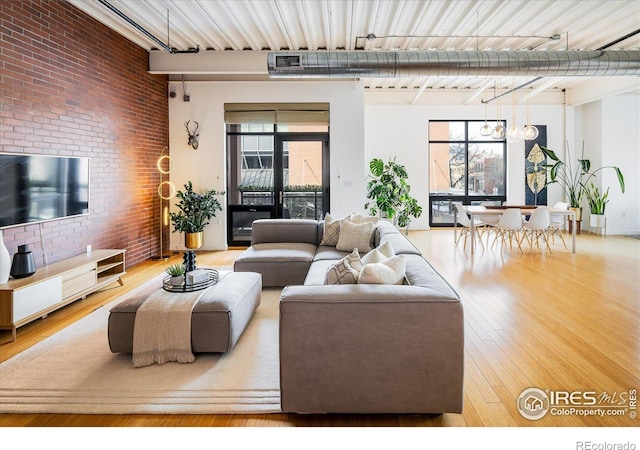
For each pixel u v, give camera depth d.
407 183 9.20
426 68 5.01
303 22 5.07
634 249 6.73
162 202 6.82
